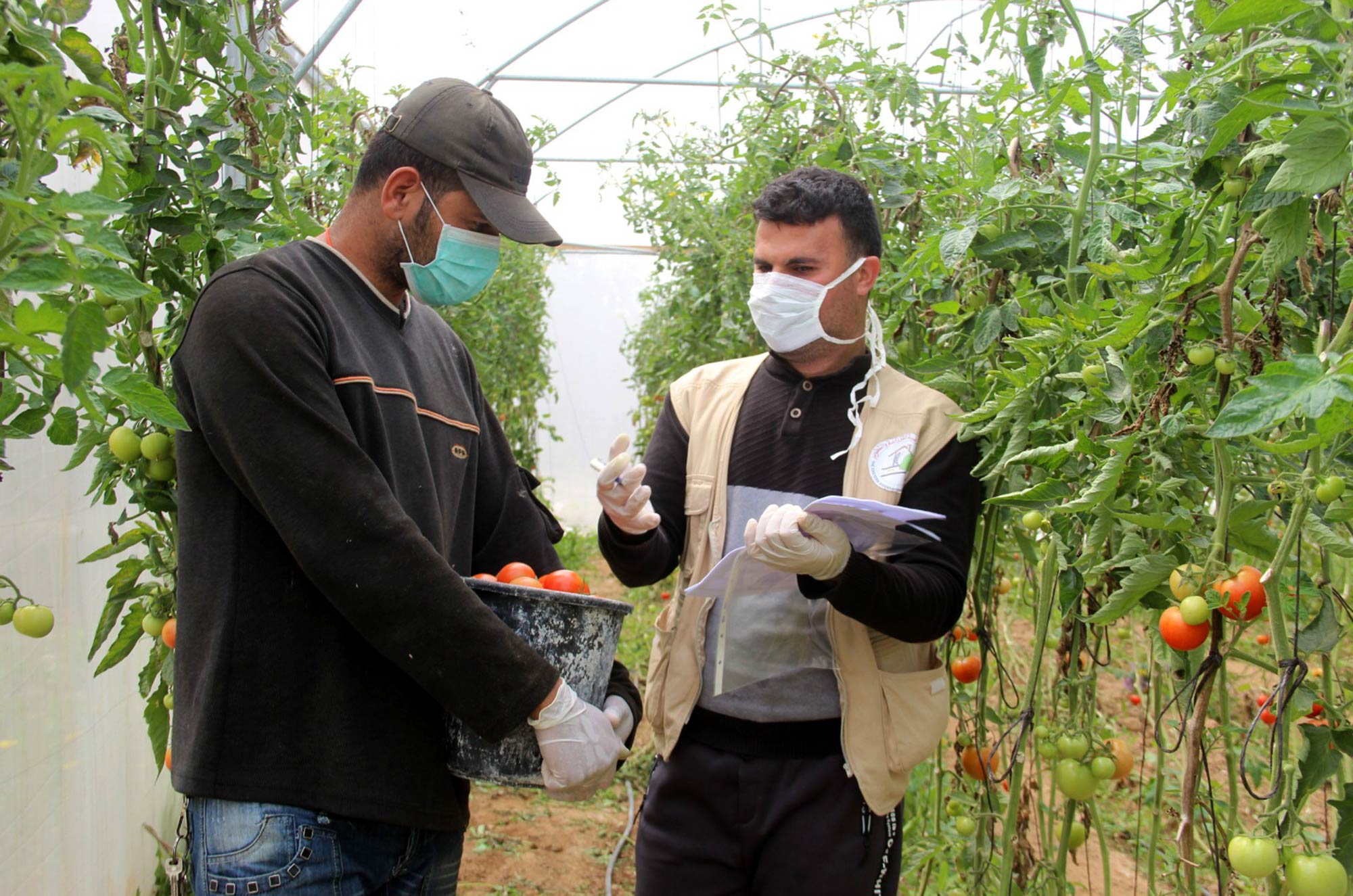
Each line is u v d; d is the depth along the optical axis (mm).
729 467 1905
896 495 1776
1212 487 1679
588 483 10383
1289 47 1229
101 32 2283
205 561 1404
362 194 1527
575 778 1386
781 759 1812
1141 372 1604
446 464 1635
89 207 994
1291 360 1037
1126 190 2039
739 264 4367
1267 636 2111
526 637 1472
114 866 2617
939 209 2299
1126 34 1690
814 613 1806
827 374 1888
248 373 1328
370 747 1415
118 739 2668
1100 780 1983
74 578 2338
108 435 1723
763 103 3643
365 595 1303
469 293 1574
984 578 2334
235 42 1771
